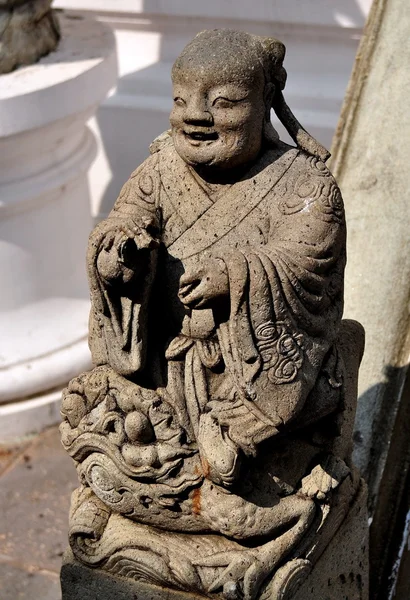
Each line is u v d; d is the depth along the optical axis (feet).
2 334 10.46
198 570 5.71
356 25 11.19
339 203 5.55
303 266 5.39
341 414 5.94
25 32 9.68
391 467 7.77
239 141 5.44
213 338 5.80
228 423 5.58
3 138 9.27
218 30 5.58
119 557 5.94
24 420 10.46
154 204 5.84
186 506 5.78
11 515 9.38
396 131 8.54
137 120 12.23
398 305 8.06
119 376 6.07
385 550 7.61
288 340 5.41
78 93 9.69
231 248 5.44
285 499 5.77
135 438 5.85
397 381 7.89
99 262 5.64
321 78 11.75
